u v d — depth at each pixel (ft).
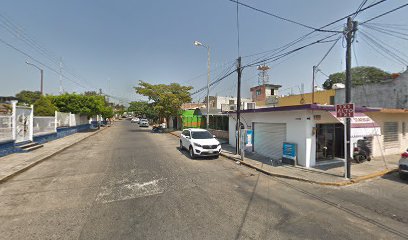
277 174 28.35
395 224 15.39
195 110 106.52
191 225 14.74
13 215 16.07
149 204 18.30
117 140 67.31
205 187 23.09
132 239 12.92
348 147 26.58
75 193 20.76
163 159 37.96
